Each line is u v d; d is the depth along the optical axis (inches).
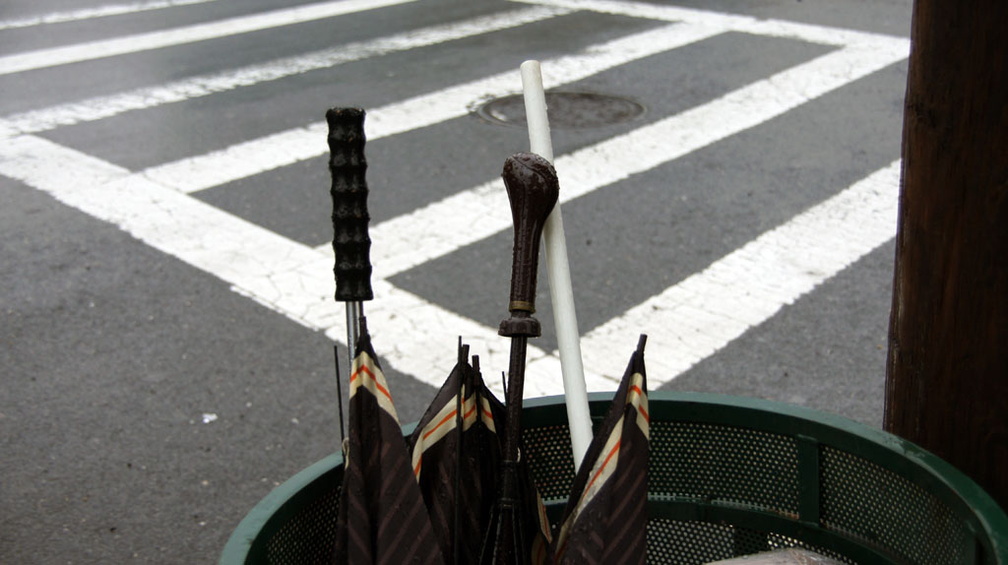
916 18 69.3
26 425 152.2
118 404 157.3
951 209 68.7
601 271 192.2
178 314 183.2
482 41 356.5
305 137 269.1
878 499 62.5
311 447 146.9
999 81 65.0
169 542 129.0
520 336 56.1
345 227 56.8
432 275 193.9
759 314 176.7
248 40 370.3
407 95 300.4
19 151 265.0
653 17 379.6
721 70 311.9
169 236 214.1
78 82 325.4
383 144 261.1
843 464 64.1
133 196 234.5
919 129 69.7
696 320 175.2
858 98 282.7
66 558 126.0
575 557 53.4
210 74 329.1
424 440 57.4
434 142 261.7
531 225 56.7
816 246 200.4
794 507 66.8
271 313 182.7
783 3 391.2
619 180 233.1
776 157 243.9
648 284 187.6
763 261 195.0
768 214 214.4
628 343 168.7
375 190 232.8
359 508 53.7
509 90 302.2
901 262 73.7
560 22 378.3
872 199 220.2
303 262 201.8
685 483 70.2
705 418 68.2
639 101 286.7
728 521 69.2
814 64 313.4
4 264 203.3
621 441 54.0
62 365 168.1
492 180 237.8
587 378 158.6
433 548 53.6
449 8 407.5
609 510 53.4
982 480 71.2
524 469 58.3
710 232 207.0
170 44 368.8
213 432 150.3
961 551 55.8
